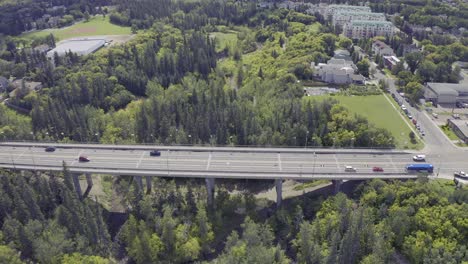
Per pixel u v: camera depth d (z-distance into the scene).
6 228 175.88
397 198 186.38
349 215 172.88
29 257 175.50
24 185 184.00
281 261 166.88
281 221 195.12
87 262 165.38
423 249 166.38
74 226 182.12
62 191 190.50
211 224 195.38
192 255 182.88
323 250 169.88
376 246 162.62
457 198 182.38
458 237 167.50
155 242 180.88
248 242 171.50
